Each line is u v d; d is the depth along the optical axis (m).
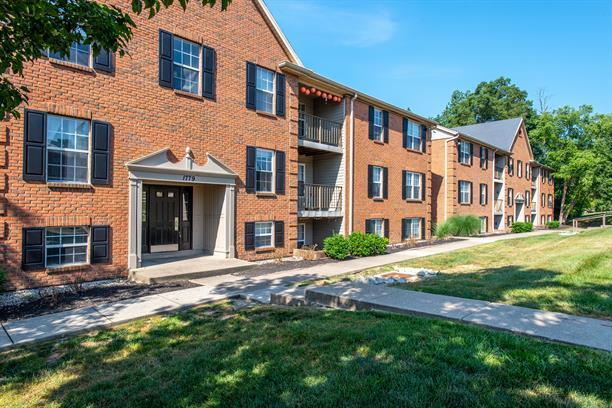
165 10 10.53
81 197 8.83
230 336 5.12
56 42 4.29
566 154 41.12
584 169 39.31
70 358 4.61
